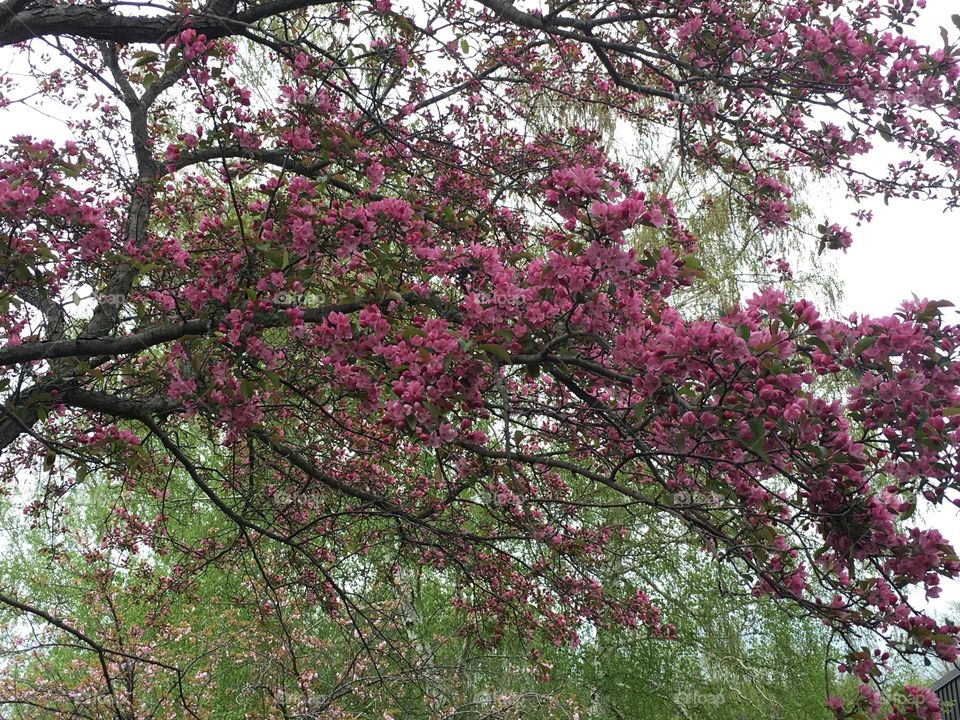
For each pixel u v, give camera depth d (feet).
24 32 12.66
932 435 6.83
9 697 20.63
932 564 7.19
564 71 19.74
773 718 33.53
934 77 12.05
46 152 9.82
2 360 10.53
